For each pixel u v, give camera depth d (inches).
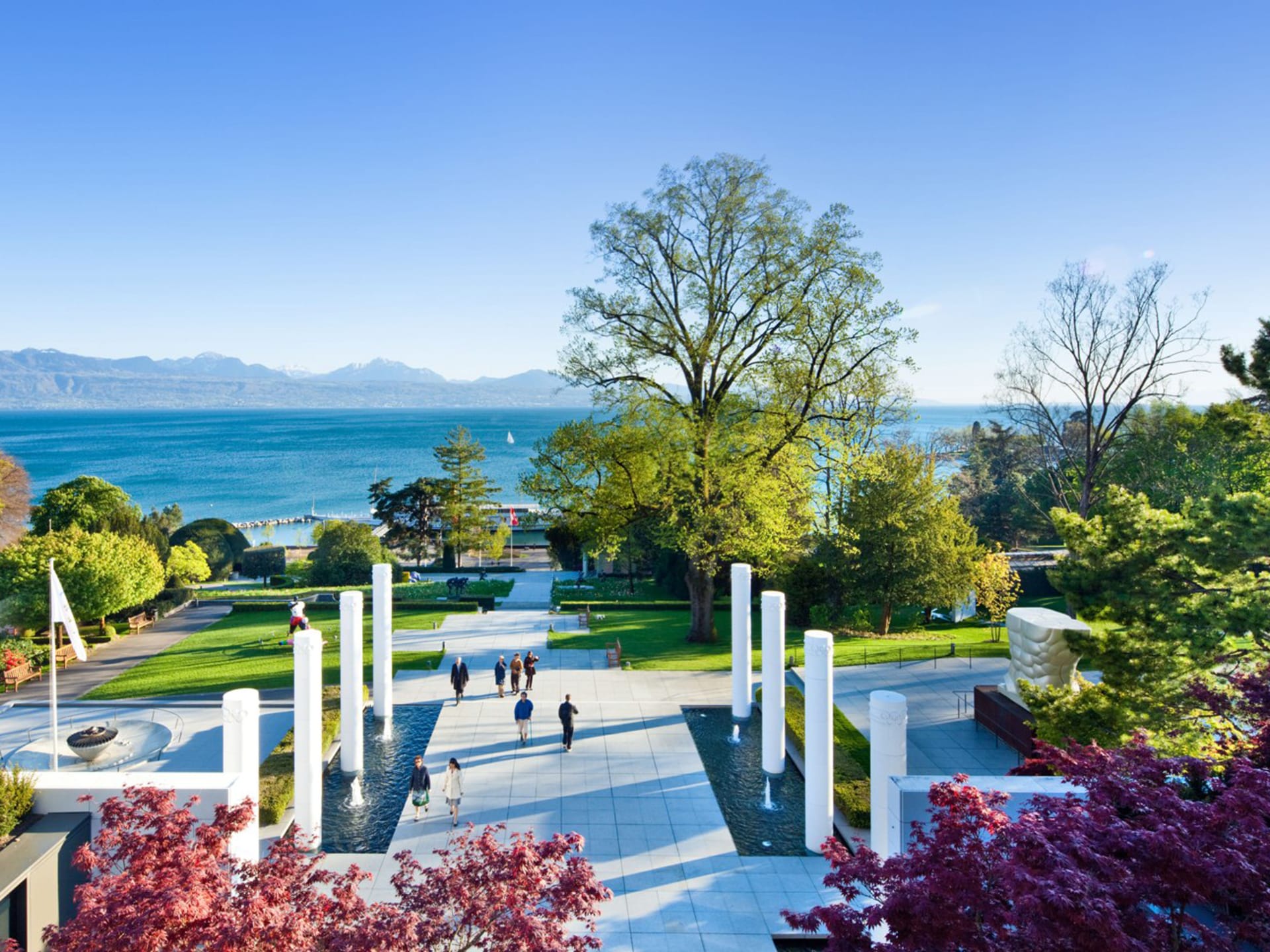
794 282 1163.9
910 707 949.8
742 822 688.4
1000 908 288.7
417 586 1907.0
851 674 1084.5
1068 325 1439.5
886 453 1462.8
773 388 1221.1
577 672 1120.2
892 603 1357.0
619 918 543.2
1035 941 268.8
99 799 454.6
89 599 1326.3
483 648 1261.1
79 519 2034.9
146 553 1483.8
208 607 1706.4
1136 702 560.4
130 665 1234.6
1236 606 546.9
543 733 889.5
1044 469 1969.7
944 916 284.7
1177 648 567.2
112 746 804.6
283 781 695.1
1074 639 609.0
